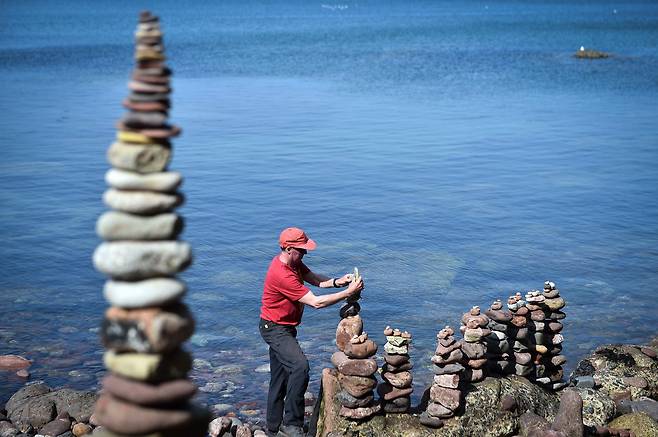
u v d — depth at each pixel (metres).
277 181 23.95
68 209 20.59
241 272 15.88
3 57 73.69
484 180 24.30
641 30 110.31
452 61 67.88
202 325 13.10
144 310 3.89
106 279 15.51
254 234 18.61
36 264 16.27
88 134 32.16
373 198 22.02
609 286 15.22
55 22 152.88
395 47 85.56
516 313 8.32
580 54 69.44
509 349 8.29
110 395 4.01
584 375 9.80
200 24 152.25
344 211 20.69
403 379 7.50
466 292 14.91
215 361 11.66
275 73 59.84
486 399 7.67
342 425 7.33
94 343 12.40
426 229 19.09
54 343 12.36
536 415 7.80
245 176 24.58
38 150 28.75
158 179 3.91
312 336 12.62
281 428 7.59
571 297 14.64
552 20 147.88
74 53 78.44
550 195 22.39
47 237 18.11
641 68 60.47
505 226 19.38
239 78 56.31
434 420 7.38
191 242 17.92
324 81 54.00
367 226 19.34
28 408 9.37
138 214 3.89
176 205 3.98
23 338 12.52
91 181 23.81
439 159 27.36
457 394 7.39
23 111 39.28
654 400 9.44
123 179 3.89
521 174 25.11
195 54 78.19
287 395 7.52
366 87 50.25
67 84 52.16
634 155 28.05
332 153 28.27
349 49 83.12
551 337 8.62
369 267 16.27
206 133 32.22
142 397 3.88
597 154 28.28
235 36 110.44
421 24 140.50
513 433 7.68
